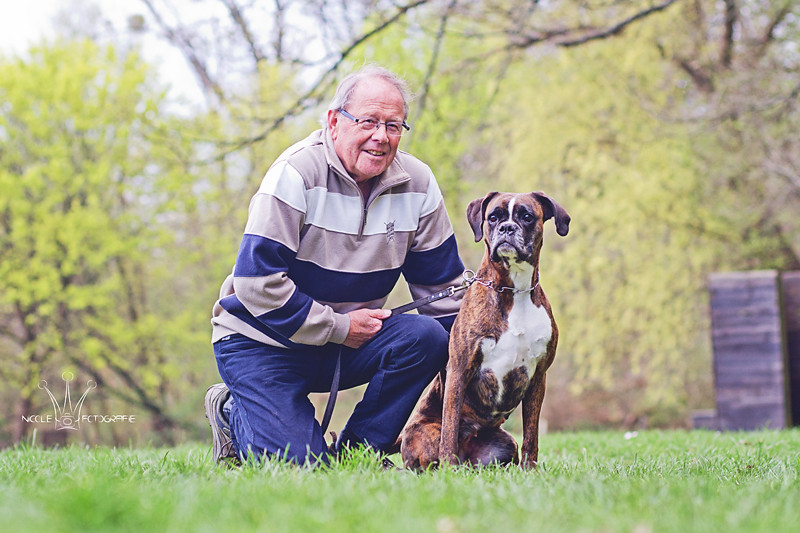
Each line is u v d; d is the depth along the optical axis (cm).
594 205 1294
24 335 1614
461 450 367
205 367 1761
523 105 1424
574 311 1359
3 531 196
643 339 1360
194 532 195
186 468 327
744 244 1271
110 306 1617
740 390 850
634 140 1312
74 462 384
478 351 346
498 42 1259
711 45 1253
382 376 367
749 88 1080
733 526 204
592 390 1716
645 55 1279
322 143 366
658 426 1617
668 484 270
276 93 1222
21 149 1552
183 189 1536
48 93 1492
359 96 356
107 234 1502
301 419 351
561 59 1301
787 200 1155
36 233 1470
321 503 231
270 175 354
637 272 1330
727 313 858
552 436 726
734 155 1176
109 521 204
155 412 1609
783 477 314
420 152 1317
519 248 336
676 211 1272
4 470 334
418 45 1290
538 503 234
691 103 1267
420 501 233
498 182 1527
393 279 380
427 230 384
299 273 363
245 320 363
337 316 358
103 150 1512
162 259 1697
